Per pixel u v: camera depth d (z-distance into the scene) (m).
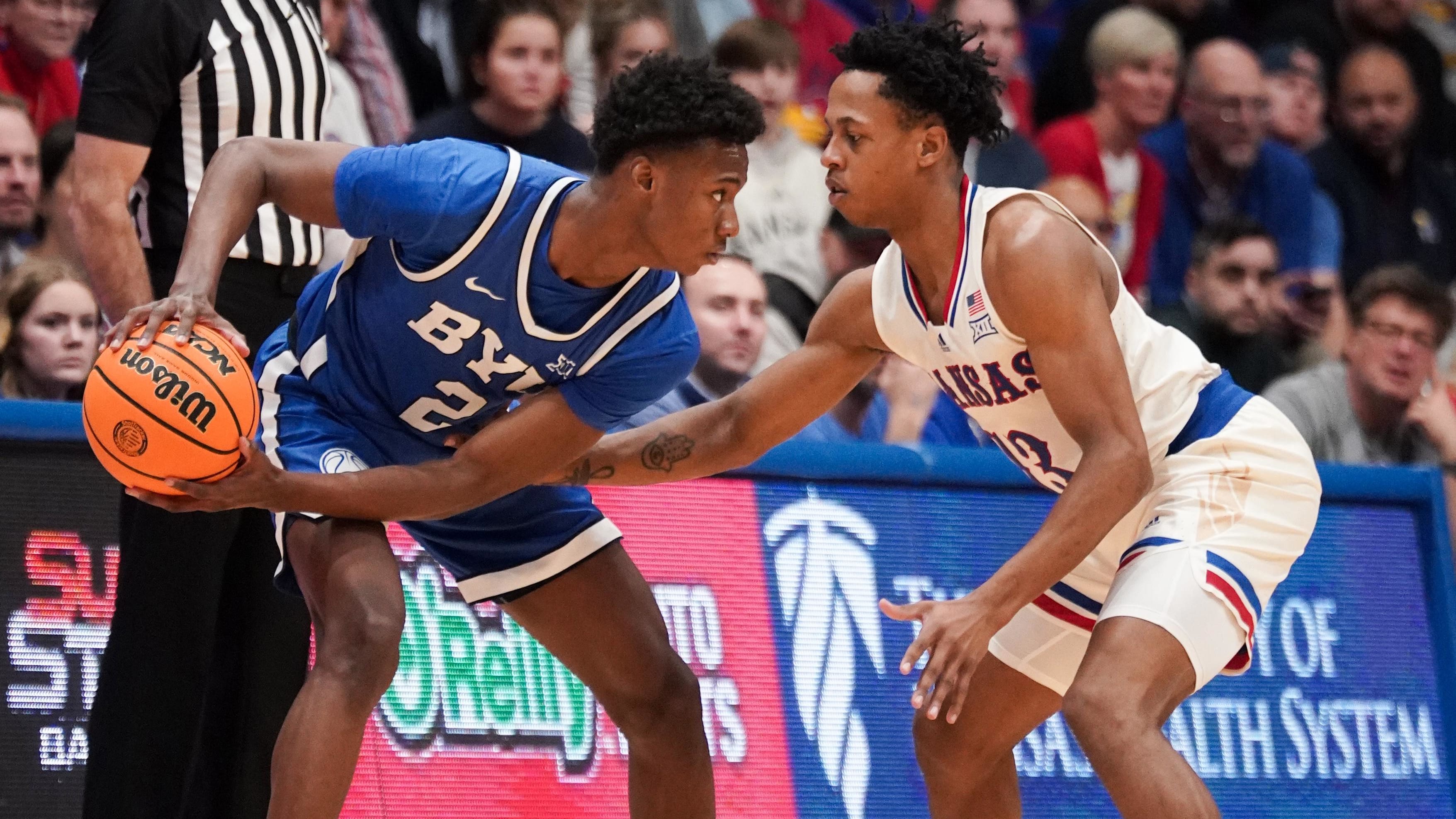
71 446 13.62
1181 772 10.34
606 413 11.17
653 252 10.45
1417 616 17.45
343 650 10.28
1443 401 20.94
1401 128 26.55
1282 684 16.77
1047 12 27.20
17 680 13.25
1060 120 24.53
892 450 15.96
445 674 14.24
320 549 10.83
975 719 12.46
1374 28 28.31
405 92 21.30
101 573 13.64
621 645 12.05
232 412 9.87
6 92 19.22
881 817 15.34
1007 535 16.27
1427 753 17.12
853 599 15.62
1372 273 21.52
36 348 16.23
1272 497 11.50
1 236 18.03
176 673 13.02
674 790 12.36
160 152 13.20
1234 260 21.53
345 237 16.80
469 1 21.80
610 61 20.50
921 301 11.64
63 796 13.30
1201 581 10.95
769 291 20.05
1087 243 11.00
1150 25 23.61
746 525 15.39
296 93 13.63
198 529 13.02
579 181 10.70
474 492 10.88
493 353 11.00
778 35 20.88
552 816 14.36
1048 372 10.80
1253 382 21.56
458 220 10.45
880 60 11.03
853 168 11.09
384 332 11.18
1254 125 24.14
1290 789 16.53
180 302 9.91
